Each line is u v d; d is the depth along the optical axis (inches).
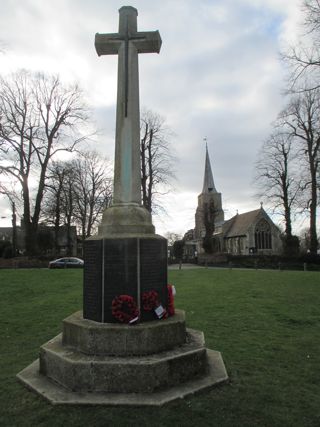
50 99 1409.9
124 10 261.4
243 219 2861.7
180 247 2410.2
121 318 207.5
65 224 2094.0
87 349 199.5
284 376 216.4
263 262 1640.0
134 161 242.8
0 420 161.0
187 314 409.7
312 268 1422.2
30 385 194.2
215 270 1205.1
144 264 218.4
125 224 227.3
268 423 158.7
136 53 257.0
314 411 170.9
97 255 219.9
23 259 1457.9
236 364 238.1
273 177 1723.7
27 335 327.9
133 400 174.1
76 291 619.5
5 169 1255.5
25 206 1448.1
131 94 248.4
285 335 317.7
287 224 1708.9
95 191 1883.6
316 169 1375.5
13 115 1339.8
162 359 189.2
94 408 169.6
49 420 159.8
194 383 193.6
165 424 155.9
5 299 548.7
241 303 478.3
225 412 167.6
